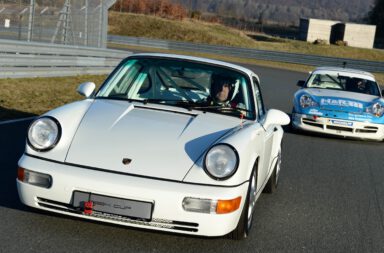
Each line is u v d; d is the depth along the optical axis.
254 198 4.87
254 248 4.62
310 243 4.96
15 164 6.48
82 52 17.69
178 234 4.14
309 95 11.73
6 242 4.18
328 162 9.12
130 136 4.43
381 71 39.00
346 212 6.18
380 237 5.37
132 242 4.41
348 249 4.92
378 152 10.59
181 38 60.75
